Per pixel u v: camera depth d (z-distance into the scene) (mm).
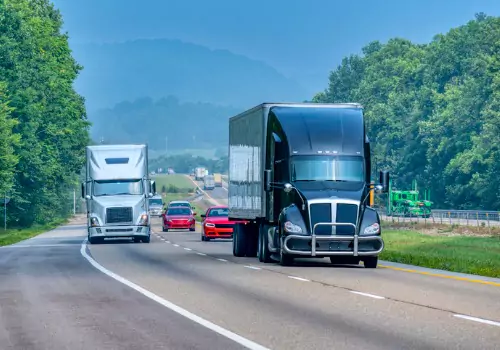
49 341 22531
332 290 35656
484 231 124062
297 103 54531
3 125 141125
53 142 175875
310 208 49500
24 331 24469
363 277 42219
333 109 54094
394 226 151750
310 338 22641
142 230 87375
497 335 23203
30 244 89250
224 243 85750
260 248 55344
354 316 27281
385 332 23766
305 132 52250
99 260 57688
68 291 35938
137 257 61000
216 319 26594
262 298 32688
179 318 26891
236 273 45094
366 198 50562
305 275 43625
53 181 177500
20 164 161500
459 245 85500
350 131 52719
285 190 51062
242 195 59844
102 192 88000
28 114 158750
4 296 34406
